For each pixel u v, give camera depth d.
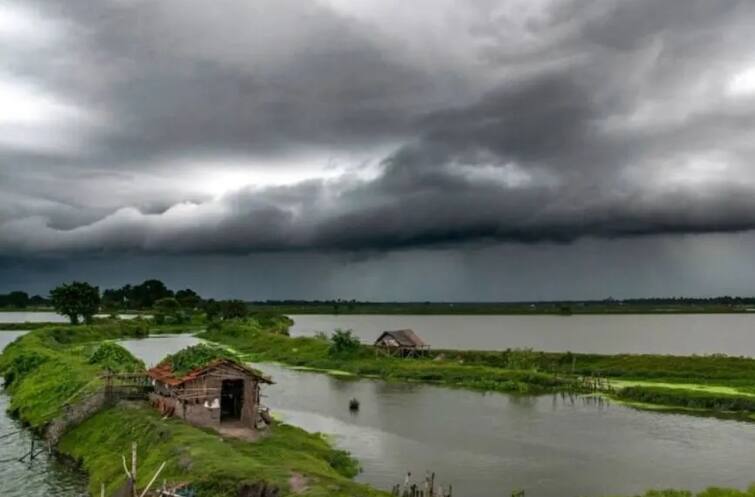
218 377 57.72
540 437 69.25
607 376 113.94
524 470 56.56
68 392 68.69
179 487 39.44
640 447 65.25
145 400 63.81
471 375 111.50
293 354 144.88
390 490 49.53
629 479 54.12
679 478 54.56
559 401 92.56
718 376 106.56
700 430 73.25
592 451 63.31
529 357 127.62
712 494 43.19
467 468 57.09
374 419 78.44
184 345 161.62
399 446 64.56
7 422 69.69
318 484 39.41
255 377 59.22
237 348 163.50
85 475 51.16
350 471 54.06
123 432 55.06
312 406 86.94
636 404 90.12
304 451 54.44
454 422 76.94
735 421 78.44
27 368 93.69
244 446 51.25
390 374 117.06
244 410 58.88
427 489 45.47
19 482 49.47
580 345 199.62
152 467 44.91
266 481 39.47
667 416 81.75
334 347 138.25
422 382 110.81
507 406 88.31
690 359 116.69
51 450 58.59
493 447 64.75
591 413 83.38
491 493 50.12
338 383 109.44
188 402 56.28
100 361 86.44
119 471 47.72
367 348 140.12
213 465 41.84
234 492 38.84
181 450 45.88
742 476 55.16
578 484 52.66
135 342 171.62
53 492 47.19
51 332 151.00
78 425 61.66
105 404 63.19
